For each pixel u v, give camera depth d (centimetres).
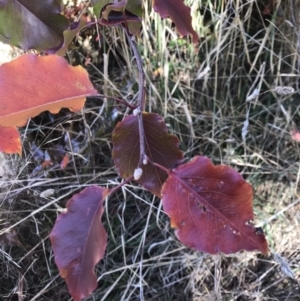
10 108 23
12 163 50
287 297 54
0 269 52
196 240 24
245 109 62
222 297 55
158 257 54
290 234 58
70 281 23
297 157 62
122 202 57
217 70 59
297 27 56
